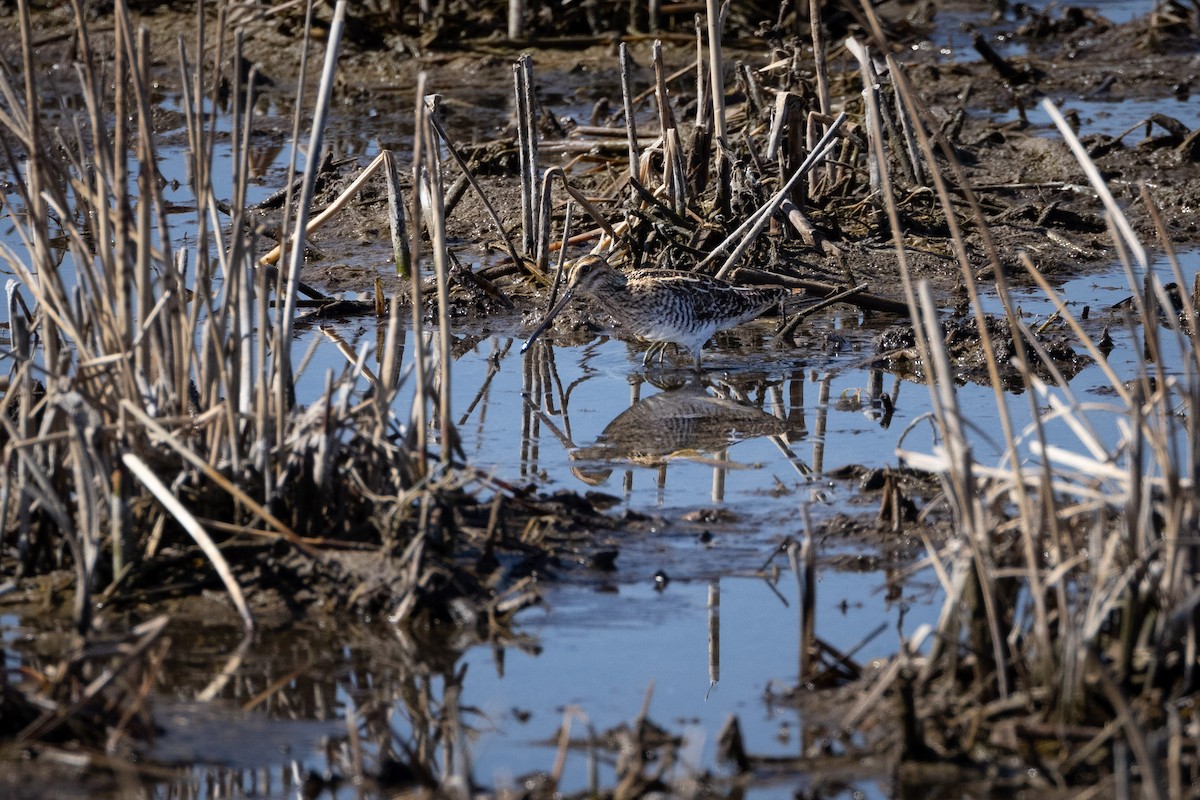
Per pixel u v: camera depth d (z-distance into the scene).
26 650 14.26
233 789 11.97
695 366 24.56
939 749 12.31
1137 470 12.56
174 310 15.93
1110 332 25.30
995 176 35.19
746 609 15.50
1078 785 11.73
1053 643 12.64
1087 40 49.88
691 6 48.72
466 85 46.41
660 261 28.23
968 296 27.73
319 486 15.58
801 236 30.09
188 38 48.59
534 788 11.95
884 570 16.42
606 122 39.94
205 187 15.47
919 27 51.84
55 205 15.84
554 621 15.20
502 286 28.98
